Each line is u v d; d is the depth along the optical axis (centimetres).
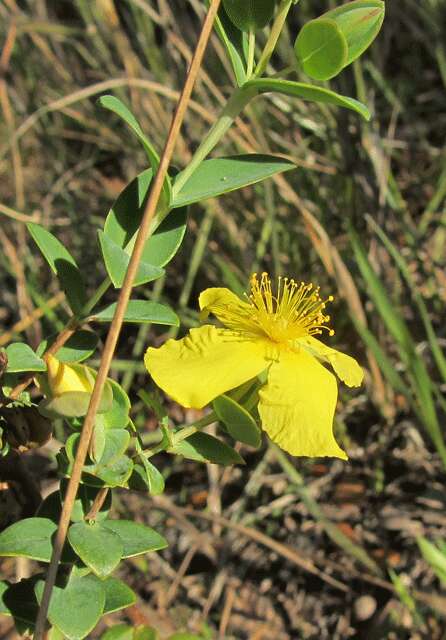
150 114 35
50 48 42
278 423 15
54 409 14
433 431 28
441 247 35
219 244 35
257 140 33
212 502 31
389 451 32
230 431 15
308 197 35
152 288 37
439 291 35
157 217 15
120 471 14
